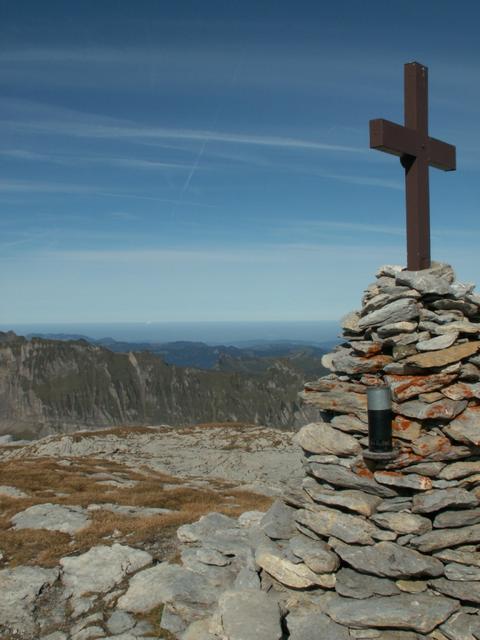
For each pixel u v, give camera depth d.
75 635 11.10
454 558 8.41
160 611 11.45
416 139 9.90
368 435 9.12
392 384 9.03
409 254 10.04
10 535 17.03
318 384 9.99
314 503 9.69
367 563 8.76
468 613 8.31
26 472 33.47
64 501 23.02
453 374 8.86
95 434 66.12
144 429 68.69
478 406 8.87
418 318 9.40
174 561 13.87
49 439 65.94
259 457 56.06
